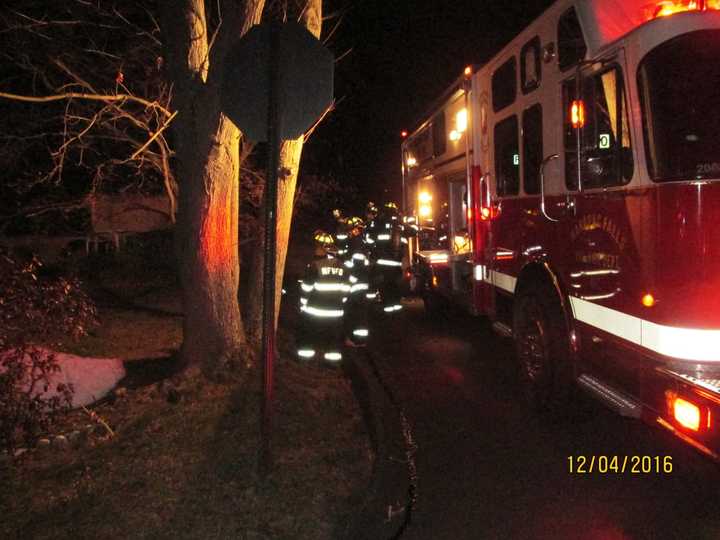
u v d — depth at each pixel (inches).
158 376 305.6
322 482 202.5
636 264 195.2
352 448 232.7
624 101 199.0
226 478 200.1
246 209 636.1
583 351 239.1
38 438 207.5
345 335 410.6
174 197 511.5
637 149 191.8
